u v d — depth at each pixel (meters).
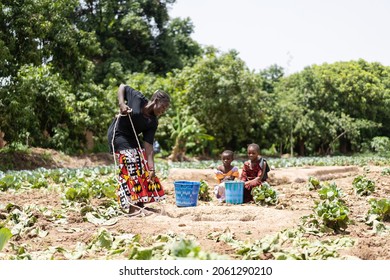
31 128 22.41
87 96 24.89
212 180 12.02
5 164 18.80
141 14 38.97
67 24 25.06
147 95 29.47
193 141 29.62
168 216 6.63
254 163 8.59
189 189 7.40
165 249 4.30
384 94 42.97
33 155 20.64
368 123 39.56
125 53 36.50
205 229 5.61
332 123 38.88
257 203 7.92
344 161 21.98
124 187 6.54
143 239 5.11
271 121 35.53
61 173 12.60
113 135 6.62
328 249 4.57
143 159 6.64
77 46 25.72
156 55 39.50
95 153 25.16
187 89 30.05
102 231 4.92
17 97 18.95
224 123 30.38
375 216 6.08
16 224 5.78
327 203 5.88
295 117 36.00
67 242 5.16
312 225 5.71
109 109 25.61
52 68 23.22
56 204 7.55
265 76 47.53
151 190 6.67
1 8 21.45
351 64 43.50
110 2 35.72
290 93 39.81
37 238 5.32
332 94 39.94
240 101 29.70
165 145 30.05
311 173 12.98
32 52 22.23
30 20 22.08
